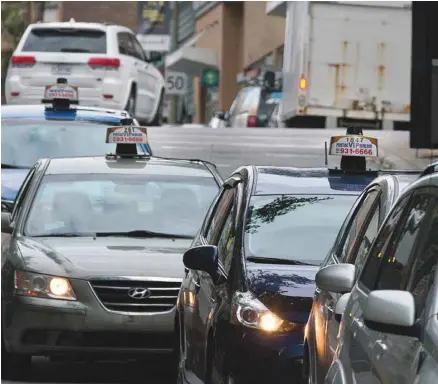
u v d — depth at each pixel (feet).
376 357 54.08
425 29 233.76
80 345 111.14
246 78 522.47
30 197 126.11
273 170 103.24
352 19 318.65
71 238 120.88
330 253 81.56
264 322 83.97
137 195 126.31
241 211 95.20
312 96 319.27
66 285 111.45
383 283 58.95
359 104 319.47
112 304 111.24
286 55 343.26
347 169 103.04
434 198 55.47
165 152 267.39
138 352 111.55
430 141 236.43
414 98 236.63
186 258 92.17
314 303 76.69
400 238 59.16
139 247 117.60
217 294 89.81
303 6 319.68
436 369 45.55
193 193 127.24
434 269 51.01
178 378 104.06
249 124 378.53
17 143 167.73
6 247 133.59
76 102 175.63
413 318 48.47
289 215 94.22
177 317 106.11
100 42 270.87
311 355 75.46
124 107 270.46
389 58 319.27
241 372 83.97
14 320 112.06
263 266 89.10
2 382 114.21
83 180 127.95
